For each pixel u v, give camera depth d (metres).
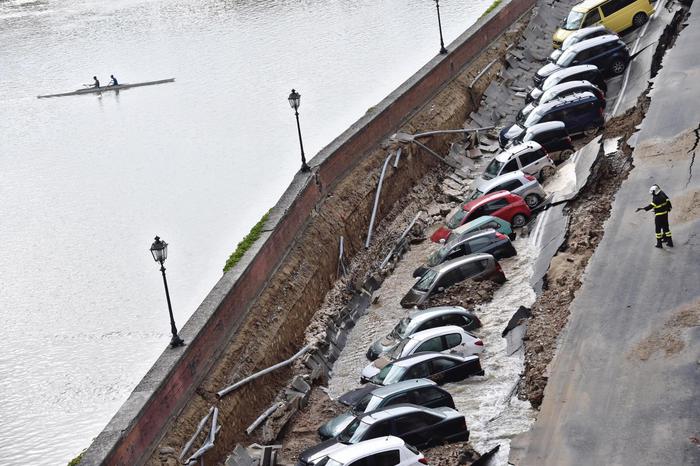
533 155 56.56
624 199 45.81
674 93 56.84
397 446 30.77
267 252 45.81
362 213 56.66
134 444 31.89
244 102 101.31
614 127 57.06
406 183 62.06
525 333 39.75
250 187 75.88
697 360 31.59
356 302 50.47
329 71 107.62
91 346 53.50
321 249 51.16
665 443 27.92
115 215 74.00
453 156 67.25
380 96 95.12
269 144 86.00
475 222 51.44
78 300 59.56
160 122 99.81
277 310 44.78
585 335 35.41
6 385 50.09
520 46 87.19
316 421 39.62
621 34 75.12
